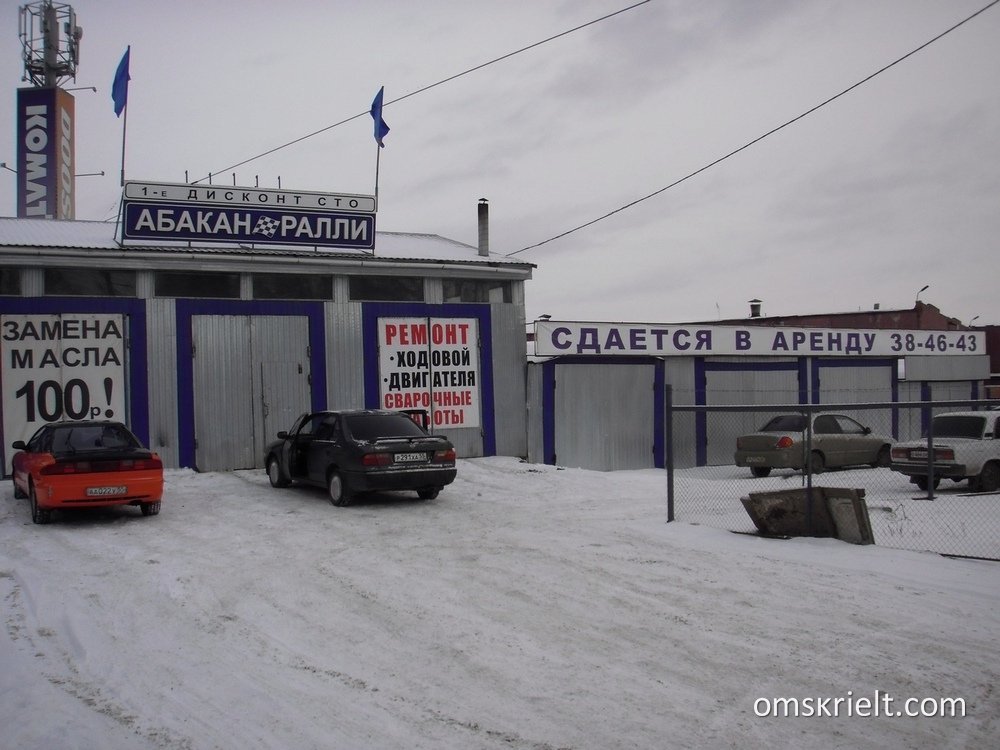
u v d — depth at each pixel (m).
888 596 7.81
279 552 9.78
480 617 7.23
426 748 4.75
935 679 5.84
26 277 15.75
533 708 5.32
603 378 20.58
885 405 11.34
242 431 17.25
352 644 6.57
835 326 37.12
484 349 19.50
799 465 18.06
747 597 7.79
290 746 4.79
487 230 20.95
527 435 19.89
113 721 5.12
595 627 6.94
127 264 16.27
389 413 13.98
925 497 14.28
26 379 15.69
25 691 5.61
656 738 4.91
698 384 21.88
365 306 18.42
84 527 11.40
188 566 9.11
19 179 30.56
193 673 5.97
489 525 11.51
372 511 12.64
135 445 12.50
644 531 11.04
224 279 17.25
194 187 16.78
